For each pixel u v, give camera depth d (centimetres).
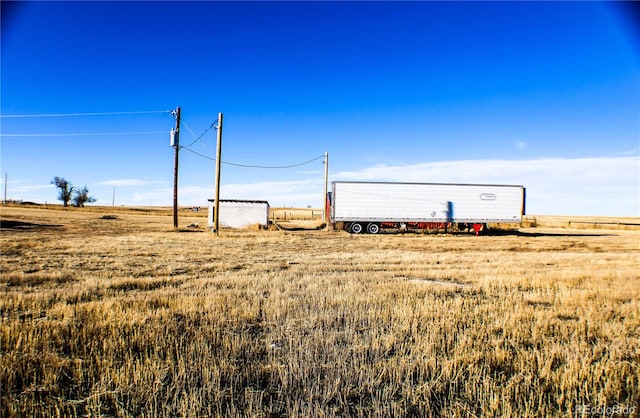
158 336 564
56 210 7938
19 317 672
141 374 440
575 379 437
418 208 3475
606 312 760
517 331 616
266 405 393
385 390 415
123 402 394
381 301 827
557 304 844
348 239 2845
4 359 469
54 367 454
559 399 397
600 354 533
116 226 4059
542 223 6806
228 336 587
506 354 515
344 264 1495
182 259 1554
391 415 374
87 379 438
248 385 437
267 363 496
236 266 1382
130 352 500
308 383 435
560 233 4125
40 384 423
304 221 6328
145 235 2770
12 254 1582
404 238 3017
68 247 1877
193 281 1064
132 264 1388
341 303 805
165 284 1029
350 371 460
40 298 803
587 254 2034
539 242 2872
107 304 736
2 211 6406
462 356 500
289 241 2545
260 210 3962
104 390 407
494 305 801
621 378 452
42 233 2848
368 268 1392
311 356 509
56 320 644
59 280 1055
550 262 1653
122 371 444
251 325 655
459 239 3016
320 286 1011
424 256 1798
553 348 535
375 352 528
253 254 1794
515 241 2903
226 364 474
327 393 404
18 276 1056
